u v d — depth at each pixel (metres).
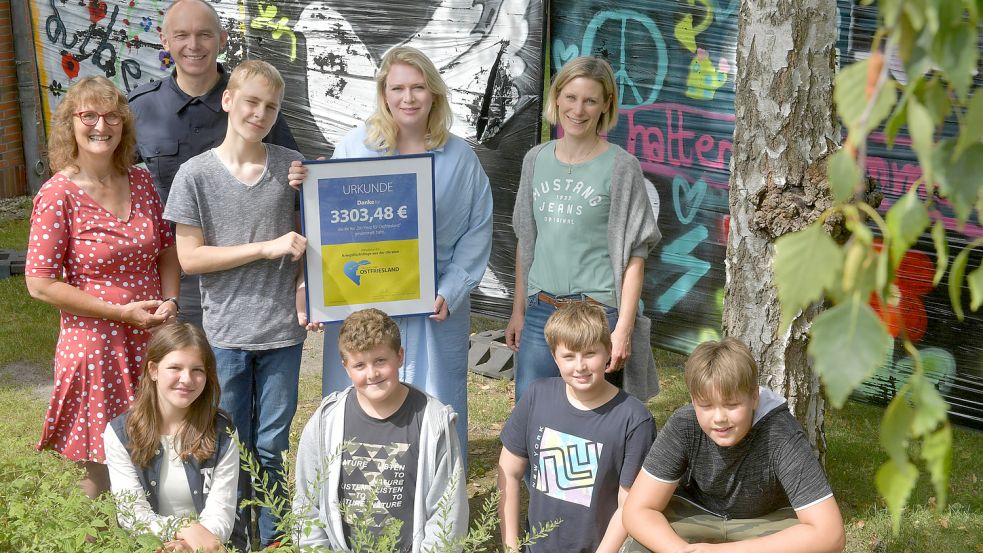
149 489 3.54
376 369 3.39
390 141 4.09
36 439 5.28
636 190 4.12
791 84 4.02
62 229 3.82
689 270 6.47
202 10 4.57
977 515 4.60
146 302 3.94
